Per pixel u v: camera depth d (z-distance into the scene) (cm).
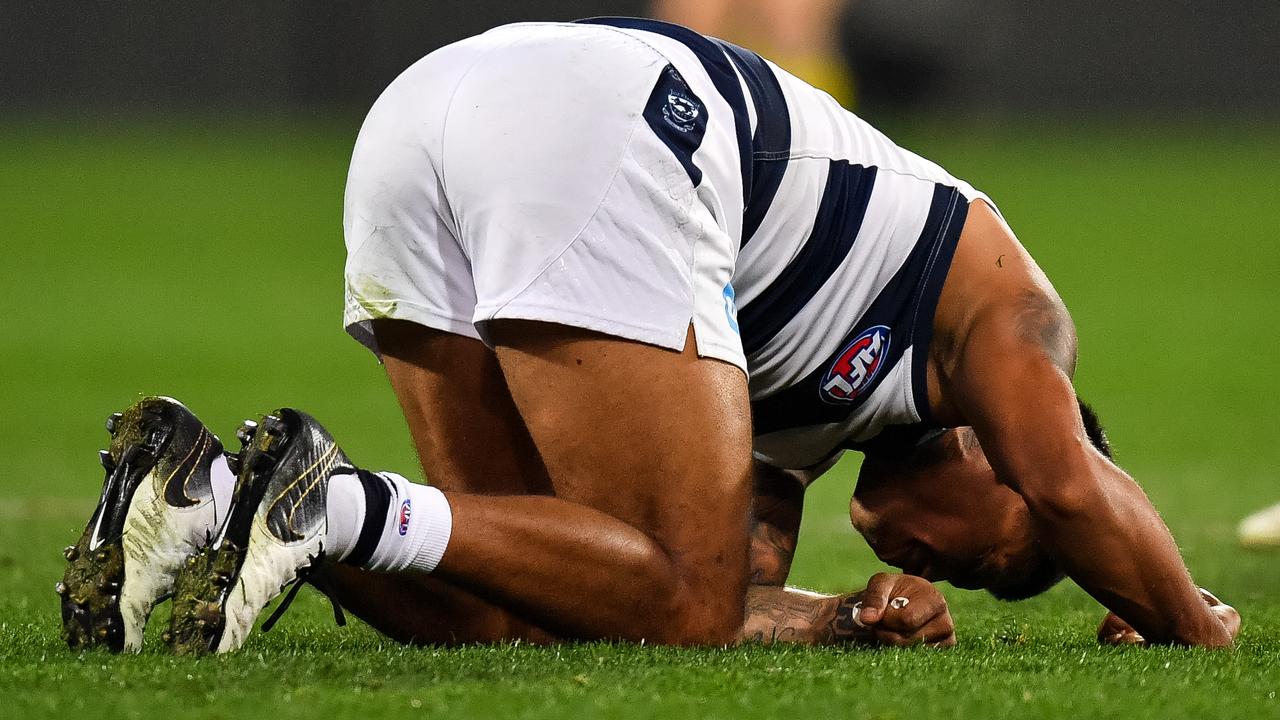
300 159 7569
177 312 4581
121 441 836
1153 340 4316
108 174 7119
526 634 897
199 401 3200
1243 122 8419
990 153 7781
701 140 902
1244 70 8381
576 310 860
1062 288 5100
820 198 950
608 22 973
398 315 941
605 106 884
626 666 810
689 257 884
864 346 972
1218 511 2075
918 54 7444
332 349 4022
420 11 8050
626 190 873
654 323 865
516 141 880
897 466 1052
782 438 1035
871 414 997
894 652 906
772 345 966
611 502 879
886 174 980
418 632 906
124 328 4288
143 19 8256
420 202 924
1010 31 8206
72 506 2006
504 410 975
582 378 868
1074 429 918
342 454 832
